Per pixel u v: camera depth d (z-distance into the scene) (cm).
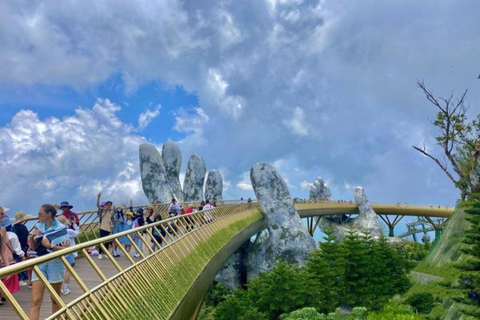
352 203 6944
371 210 6669
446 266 2169
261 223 3841
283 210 3953
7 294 442
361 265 2573
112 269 1270
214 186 5069
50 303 856
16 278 858
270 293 2377
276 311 2389
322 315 2194
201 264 1466
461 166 2523
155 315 859
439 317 1828
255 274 3912
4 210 917
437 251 2334
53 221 730
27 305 845
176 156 4494
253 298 2494
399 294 2598
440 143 2373
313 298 2411
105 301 696
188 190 4722
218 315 2344
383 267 2756
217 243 1936
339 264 2588
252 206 3966
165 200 3900
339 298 2528
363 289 2495
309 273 2530
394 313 1898
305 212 5328
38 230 706
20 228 990
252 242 4247
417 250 4984
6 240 789
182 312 1093
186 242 1488
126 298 779
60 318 539
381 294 2602
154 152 4094
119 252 1650
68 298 920
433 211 6462
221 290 3788
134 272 885
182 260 1288
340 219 7056
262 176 4059
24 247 984
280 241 3825
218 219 2372
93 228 1919
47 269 688
